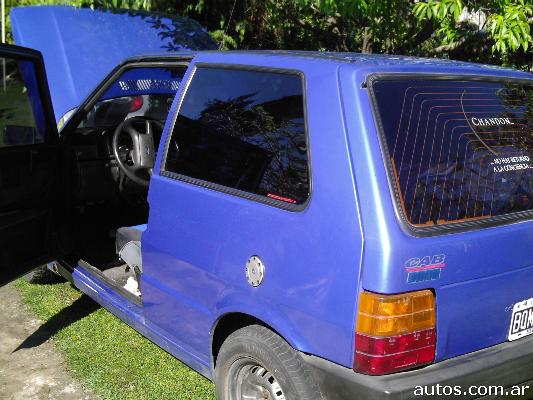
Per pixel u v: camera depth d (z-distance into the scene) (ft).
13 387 12.41
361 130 8.44
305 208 8.79
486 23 17.47
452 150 8.98
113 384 12.50
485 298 8.80
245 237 9.59
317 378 8.70
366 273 8.04
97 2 23.09
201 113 11.02
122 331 14.61
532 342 9.36
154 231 11.58
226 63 10.75
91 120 15.71
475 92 9.77
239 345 9.71
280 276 9.04
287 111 9.48
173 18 24.03
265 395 9.77
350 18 20.11
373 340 8.02
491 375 8.72
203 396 12.16
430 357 8.37
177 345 11.52
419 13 16.28
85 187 15.06
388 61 9.62
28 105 13.57
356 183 8.29
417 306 8.13
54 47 22.17
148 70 14.64
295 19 23.49
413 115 8.85
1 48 12.82
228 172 10.23
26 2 26.89
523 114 10.18
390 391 8.04
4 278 12.97
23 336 14.38
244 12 24.97
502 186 9.32
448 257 8.30
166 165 11.43
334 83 8.86
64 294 16.52
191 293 10.82
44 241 14.11
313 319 8.63
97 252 15.85
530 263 9.24
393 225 8.05
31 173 13.57
